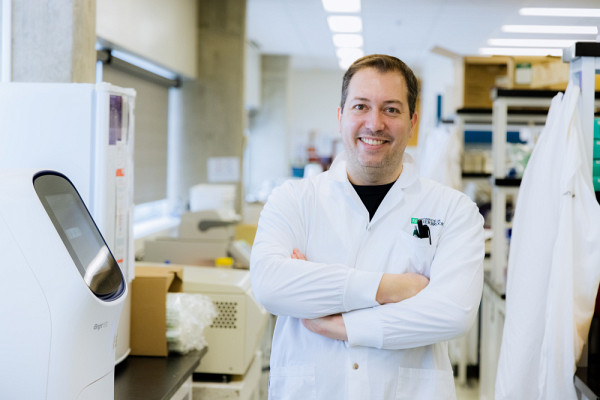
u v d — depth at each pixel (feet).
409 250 5.27
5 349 4.33
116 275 5.15
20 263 4.35
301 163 39.34
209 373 8.48
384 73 4.99
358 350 5.07
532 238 7.30
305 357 5.22
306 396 5.17
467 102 15.16
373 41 27.17
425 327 4.89
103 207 6.17
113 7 12.54
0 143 6.21
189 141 19.49
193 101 19.42
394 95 4.97
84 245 4.85
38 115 6.16
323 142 39.29
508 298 7.59
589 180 7.06
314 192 5.55
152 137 17.21
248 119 32.19
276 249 5.23
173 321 7.40
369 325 4.91
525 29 21.34
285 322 5.40
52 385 4.32
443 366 5.30
